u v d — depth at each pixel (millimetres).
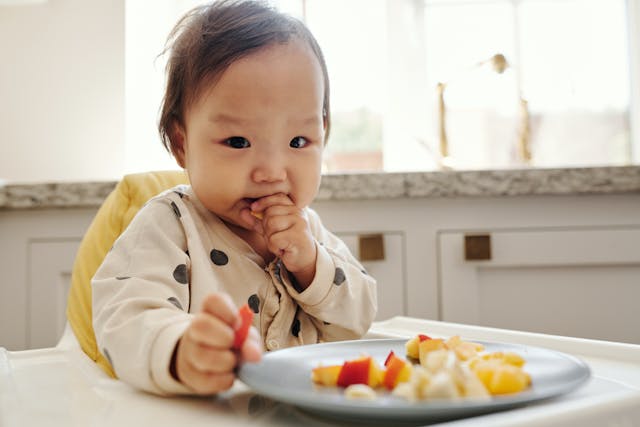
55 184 1394
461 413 372
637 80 1921
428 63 1957
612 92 1954
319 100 742
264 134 705
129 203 981
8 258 1431
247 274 767
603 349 618
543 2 1953
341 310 785
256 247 813
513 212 1394
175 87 778
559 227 1394
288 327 785
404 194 1365
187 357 445
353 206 1397
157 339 484
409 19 1949
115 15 1763
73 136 1773
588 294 1402
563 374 440
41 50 1781
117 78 1764
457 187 1363
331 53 1957
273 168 707
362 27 1953
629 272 1406
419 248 1396
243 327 444
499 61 1729
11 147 1784
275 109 701
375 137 1967
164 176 1022
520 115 1857
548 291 1404
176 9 1959
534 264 1388
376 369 436
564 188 1359
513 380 393
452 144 1935
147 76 1889
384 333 815
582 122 1948
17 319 1430
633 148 1938
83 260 928
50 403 465
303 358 510
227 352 436
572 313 1400
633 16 1930
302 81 718
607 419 373
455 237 1392
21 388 517
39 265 1429
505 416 352
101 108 1768
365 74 1954
